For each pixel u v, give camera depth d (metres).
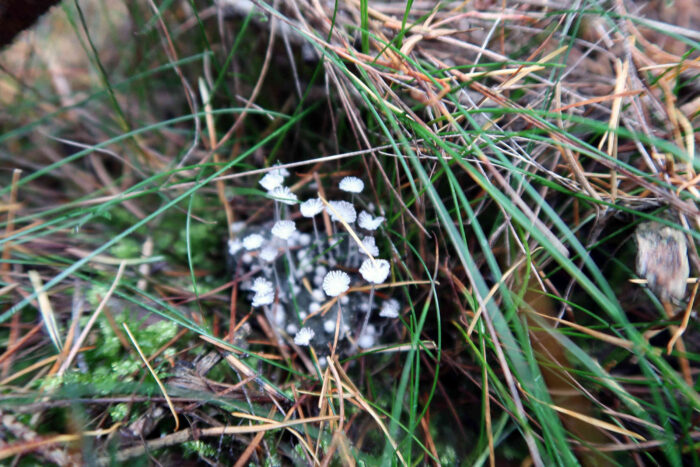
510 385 0.21
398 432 0.23
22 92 0.31
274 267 0.26
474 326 0.23
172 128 0.32
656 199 0.22
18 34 0.25
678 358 0.23
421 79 0.24
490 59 0.26
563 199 0.25
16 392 0.21
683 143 0.23
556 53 0.24
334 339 0.25
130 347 0.23
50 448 0.20
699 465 0.20
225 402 0.22
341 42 0.26
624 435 0.22
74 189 0.30
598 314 0.25
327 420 0.22
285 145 0.30
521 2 0.26
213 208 0.30
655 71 0.24
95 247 0.28
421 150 0.24
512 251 0.24
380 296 0.26
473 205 0.25
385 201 0.27
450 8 0.27
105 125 0.31
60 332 0.24
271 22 0.27
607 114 0.25
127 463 0.21
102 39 0.35
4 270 0.25
